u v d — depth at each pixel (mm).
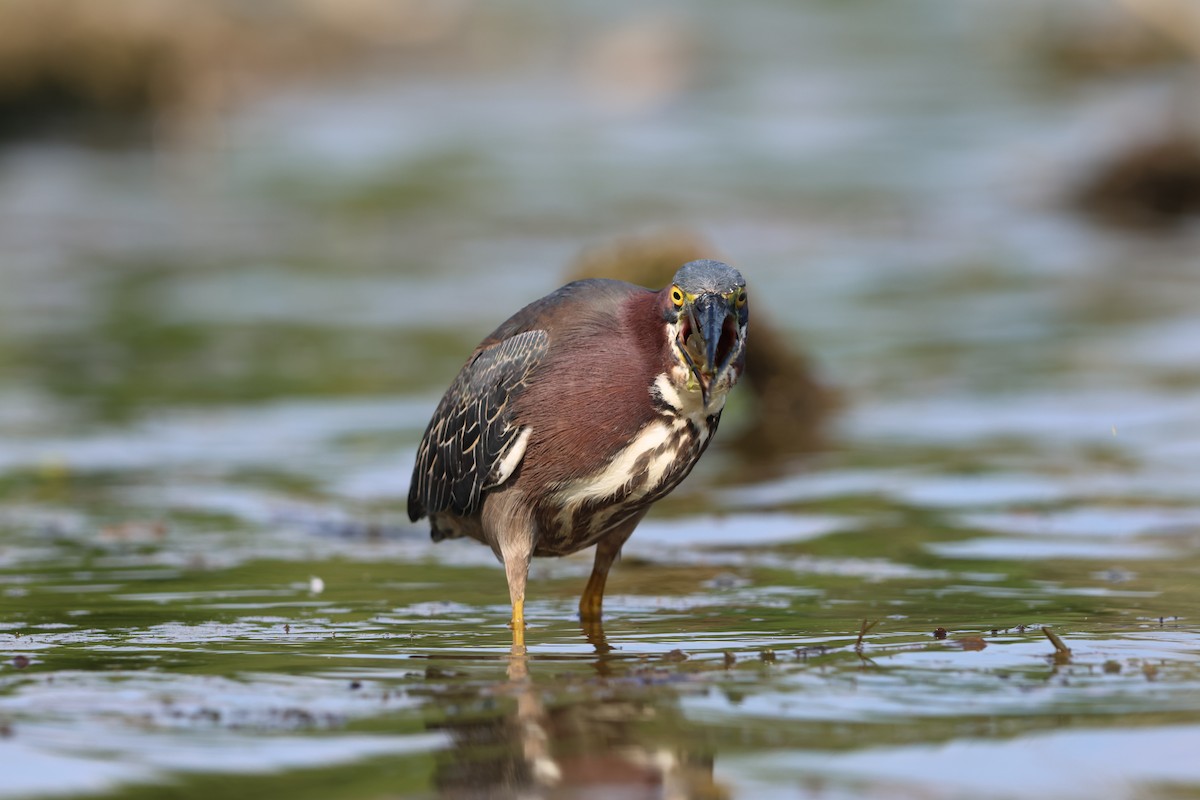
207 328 21719
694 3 71375
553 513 8852
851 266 26578
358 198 34594
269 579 10297
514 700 7074
